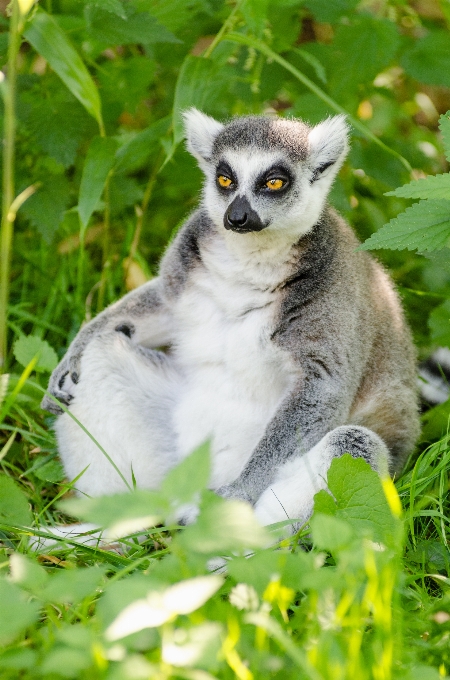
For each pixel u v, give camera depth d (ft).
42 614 19.31
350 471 20.77
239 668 14.94
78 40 33.12
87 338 28.25
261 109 39.58
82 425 26.04
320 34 44.96
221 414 26.66
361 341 26.35
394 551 18.31
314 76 36.24
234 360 26.14
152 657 15.48
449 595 18.93
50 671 14.32
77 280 35.14
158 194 39.22
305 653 15.64
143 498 15.17
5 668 15.67
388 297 29.78
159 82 38.55
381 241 23.67
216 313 26.91
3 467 27.07
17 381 28.07
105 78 34.86
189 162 35.88
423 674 15.08
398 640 16.40
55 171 34.55
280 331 25.44
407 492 24.61
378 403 28.09
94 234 38.37
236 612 17.04
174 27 33.22
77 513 14.92
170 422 27.71
